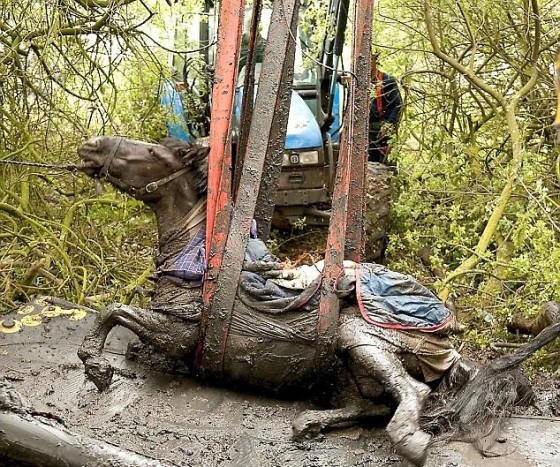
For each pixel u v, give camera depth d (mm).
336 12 6105
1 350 3854
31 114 6277
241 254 3391
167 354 3482
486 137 6543
